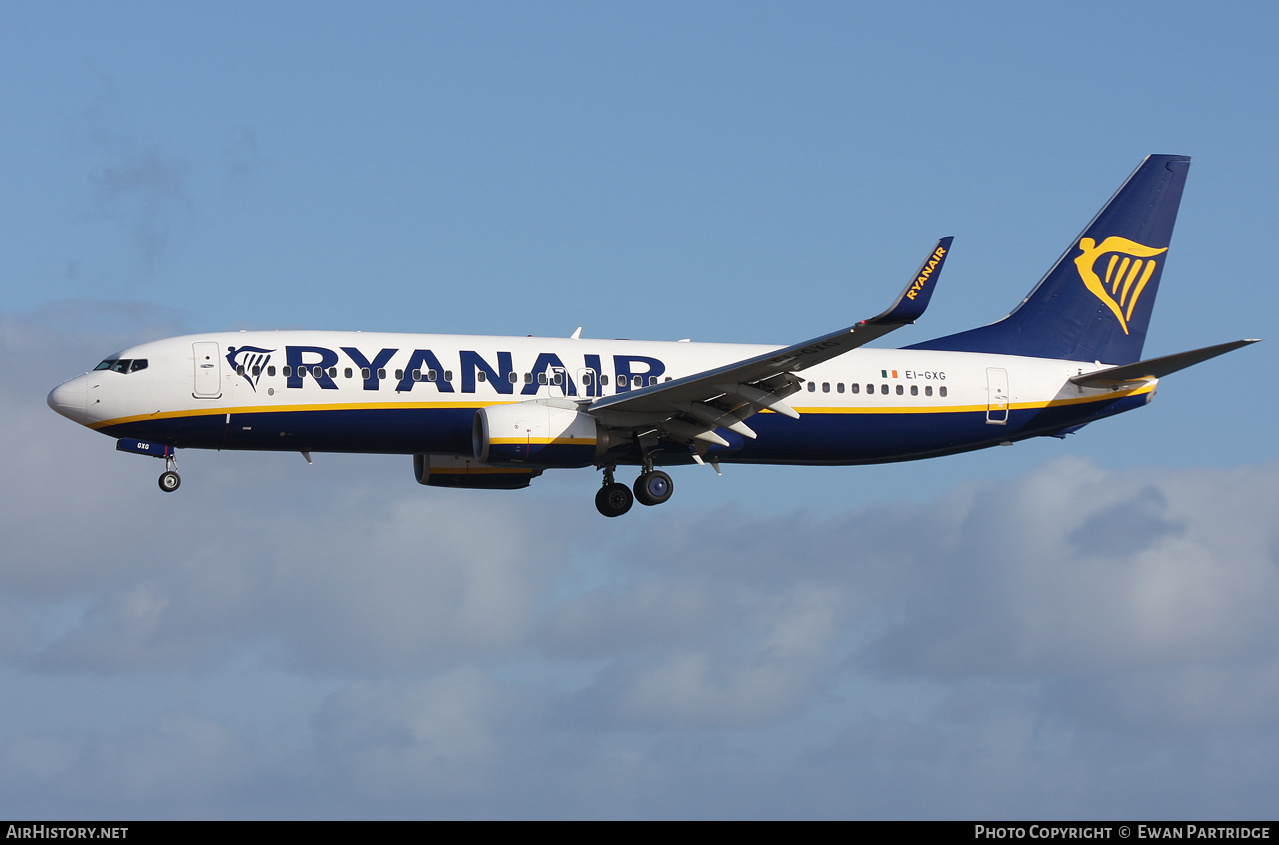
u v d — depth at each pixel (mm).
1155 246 141125
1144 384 135500
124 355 115875
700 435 121312
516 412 116875
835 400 126688
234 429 115375
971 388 130875
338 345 118125
